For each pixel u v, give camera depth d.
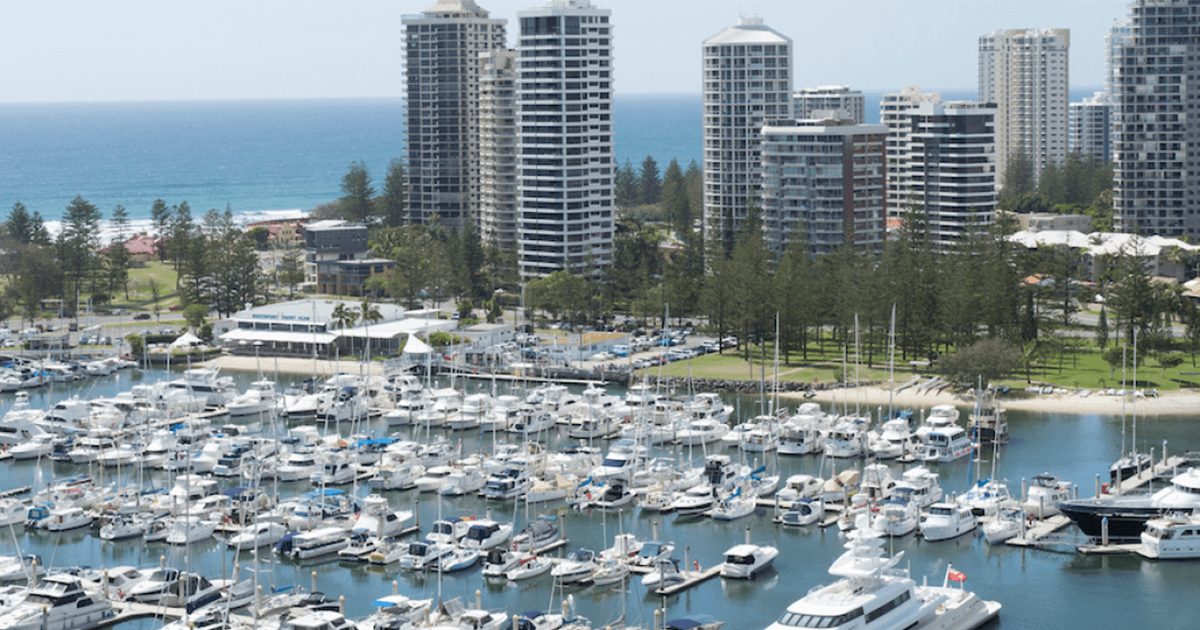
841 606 169.88
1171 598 197.75
